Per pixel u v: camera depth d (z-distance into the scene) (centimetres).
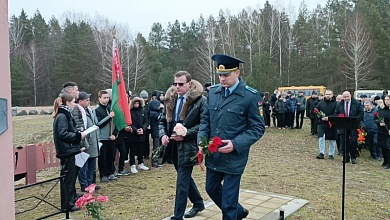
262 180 721
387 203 577
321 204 558
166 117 479
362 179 755
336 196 609
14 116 3044
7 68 258
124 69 4578
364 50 3528
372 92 2436
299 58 4094
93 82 4591
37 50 5234
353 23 3688
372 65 3572
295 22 4650
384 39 3528
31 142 1473
